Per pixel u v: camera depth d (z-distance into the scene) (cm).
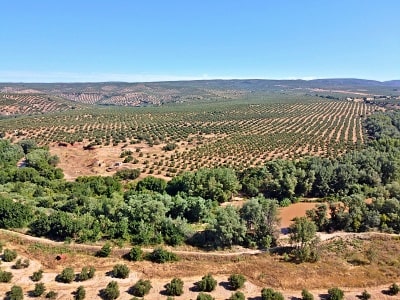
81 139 16438
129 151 14500
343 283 5362
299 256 6012
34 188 9369
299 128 19638
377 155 11056
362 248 6469
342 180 9838
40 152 13250
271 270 5634
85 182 10194
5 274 5084
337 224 7312
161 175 11794
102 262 5709
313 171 9794
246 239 6506
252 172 10488
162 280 5288
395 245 6612
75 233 6319
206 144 16000
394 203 7475
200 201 7738
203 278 5122
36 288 4812
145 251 6044
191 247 6325
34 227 6481
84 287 5028
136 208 6912
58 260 5678
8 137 17025
